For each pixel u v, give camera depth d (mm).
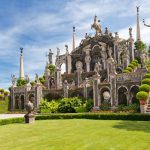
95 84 49656
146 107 36281
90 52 78125
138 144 15484
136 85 44406
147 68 48844
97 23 79375
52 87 68312
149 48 77250
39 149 15180
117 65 64312
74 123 29516
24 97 62000
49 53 85438
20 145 16719
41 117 39281
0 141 18484
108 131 21172
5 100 64062
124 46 71125
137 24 83812
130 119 31750
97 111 45906
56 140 17938
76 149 14805
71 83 68562
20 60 90938
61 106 50250
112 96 47250
